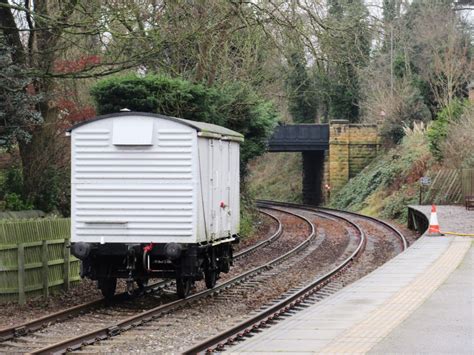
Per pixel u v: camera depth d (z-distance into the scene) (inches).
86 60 1341.0
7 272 887.1
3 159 1343.5
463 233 1482.5
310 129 3666.3
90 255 891.4
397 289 801.6
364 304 713.0
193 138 873.5
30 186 1258.0
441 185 2581.2
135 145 875.4
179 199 874.8
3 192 1256.2
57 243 967.6
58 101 1375.5
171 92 1451.8
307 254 1514.5
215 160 954.7
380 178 3196.4
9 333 690.2
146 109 1456.7
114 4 1059.3
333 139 3649.1
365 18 1552.7
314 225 2201.0
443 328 579.8
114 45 1189.7
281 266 1326.3
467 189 2361.0
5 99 1178.6
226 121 1729.8
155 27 1137.4
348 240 1791.3
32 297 916.6
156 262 929.5
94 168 887.1
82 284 1040.8
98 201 885.8
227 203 1023.0
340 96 3909.9
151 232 878.4
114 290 932.0
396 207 2669.8
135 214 880.3
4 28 1042.1
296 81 2348.7
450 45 3157.0
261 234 1932.8
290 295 941.8
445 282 836.6
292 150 3668.8
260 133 1913.1
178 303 890.1
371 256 1476.4
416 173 2854.3
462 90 3270.2
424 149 3029.0
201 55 1389.0
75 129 889.5
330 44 1486.2
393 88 3528.5
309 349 524.7
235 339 660.1
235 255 1412.4
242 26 1424.7
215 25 1272.1
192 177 873.5
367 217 2442.2
